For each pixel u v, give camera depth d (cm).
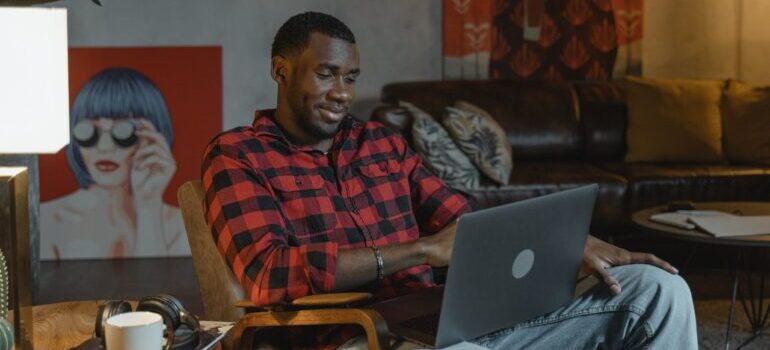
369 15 529
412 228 215
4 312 154
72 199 490
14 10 145
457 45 530
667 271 201
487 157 435
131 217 493
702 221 305
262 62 514
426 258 186
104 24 495
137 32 498
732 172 457
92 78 491
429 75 535
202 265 210
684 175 452
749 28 538
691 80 507
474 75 532
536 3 531
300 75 201
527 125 494
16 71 144
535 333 197
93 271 465
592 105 507
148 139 494
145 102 495
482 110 470
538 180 442
